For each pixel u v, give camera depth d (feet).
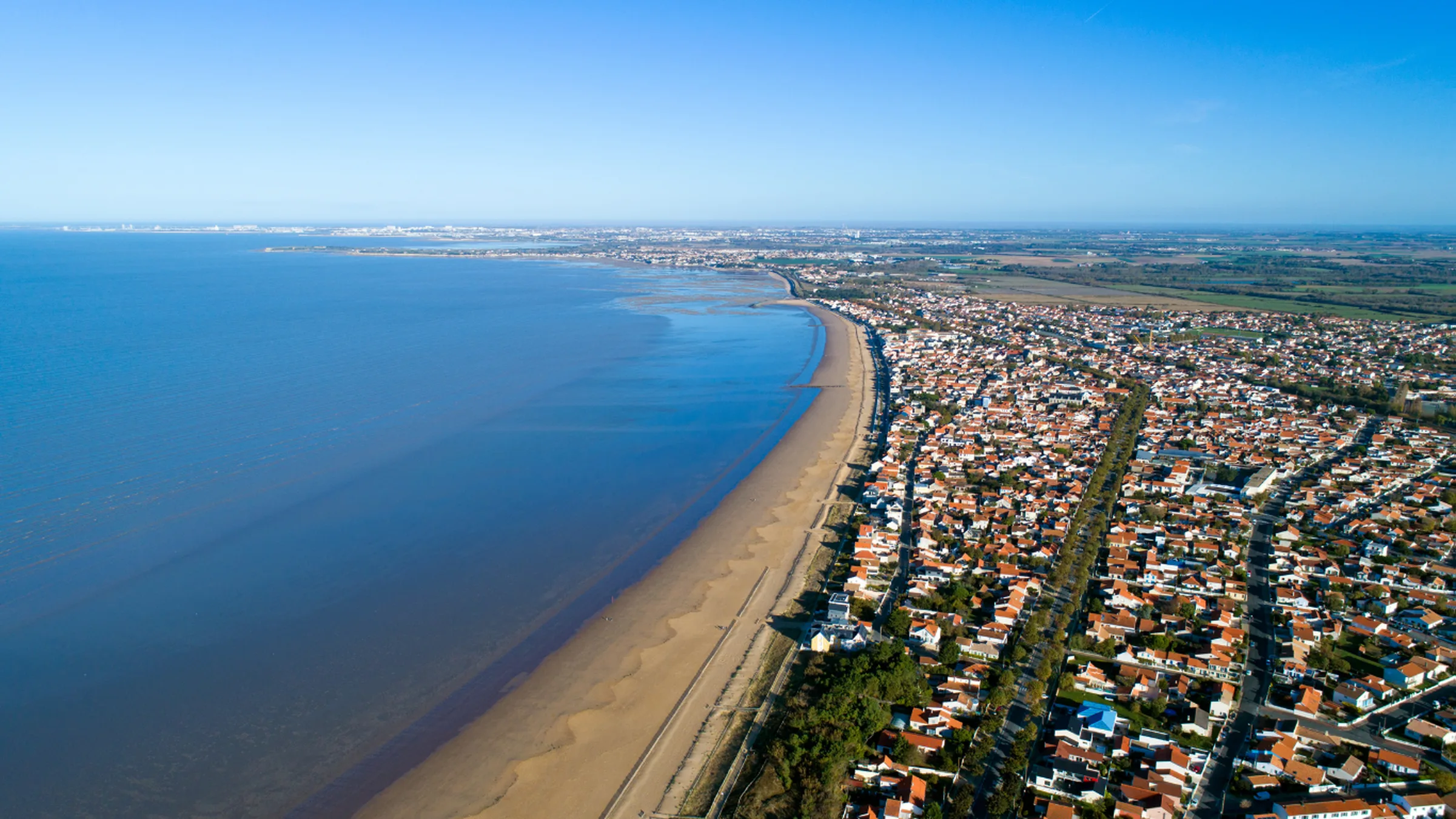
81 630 376.89
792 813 279.90
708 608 415.03
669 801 286.46
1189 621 402.52
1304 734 315.17
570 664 364.79
